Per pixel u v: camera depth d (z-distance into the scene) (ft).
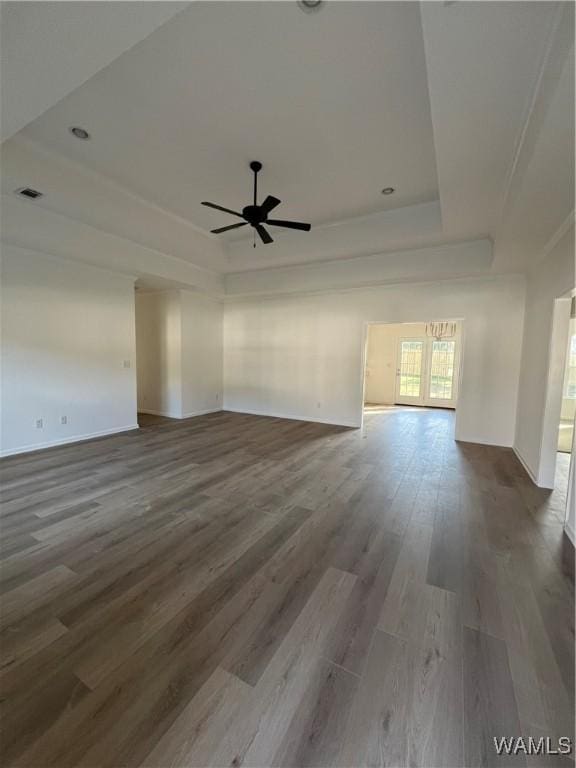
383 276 17.13
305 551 7.52
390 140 9.88
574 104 5.34
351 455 14.65
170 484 11.21
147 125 9.30
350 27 6.41
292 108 8.64
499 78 5.73
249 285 21.63
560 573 6.84
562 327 10.96
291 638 5.19
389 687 4.41
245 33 6.54
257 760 3.60
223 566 6.95
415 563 7.13
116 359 17.93
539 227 10.07
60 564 6.95
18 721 3.93
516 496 10.55
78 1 4.21
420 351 29.37
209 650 4.96
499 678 4.56
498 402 16.24
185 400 22.47
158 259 17.74
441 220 12.49
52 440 15.31
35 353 14.51
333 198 13.41
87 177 11.86
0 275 13.28
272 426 20.25
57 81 5.61
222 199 13.52
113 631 5.28
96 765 3.53
